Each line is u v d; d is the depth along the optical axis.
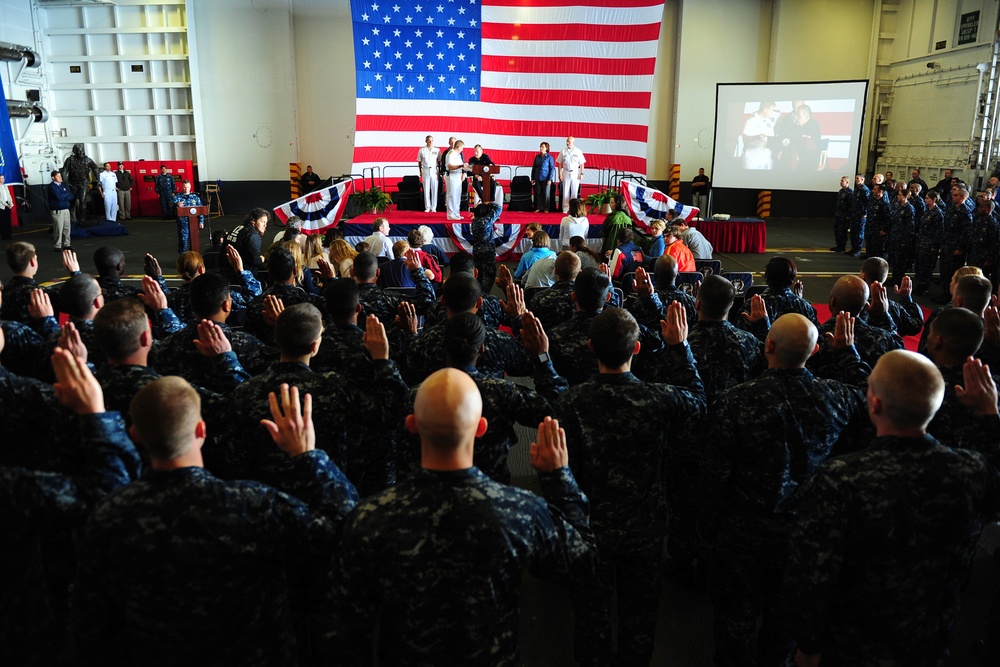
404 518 1.66
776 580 2.58
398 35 15.52
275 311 3.73
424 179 14.07
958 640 3.12
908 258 11.60
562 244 12.11
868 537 1.89
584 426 2.45
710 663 3.04
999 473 2.00
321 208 13.18
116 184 19.12
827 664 2.04
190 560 1.69
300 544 1.78
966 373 2.19
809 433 2.42
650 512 2.53
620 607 2.68
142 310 2.57
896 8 20.80
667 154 21.36
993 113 16.17
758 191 21.42
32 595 2.18
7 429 2.45
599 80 15.83
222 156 20.50
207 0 19.53
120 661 1.83
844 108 17.94
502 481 2.64
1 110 17.31
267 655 1.86
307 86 20.33
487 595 1.67
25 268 4.53
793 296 4.45
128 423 2.50
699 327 3.38
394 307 4.68
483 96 15.98
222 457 2.96
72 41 19.97
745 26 20.73
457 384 1.69
